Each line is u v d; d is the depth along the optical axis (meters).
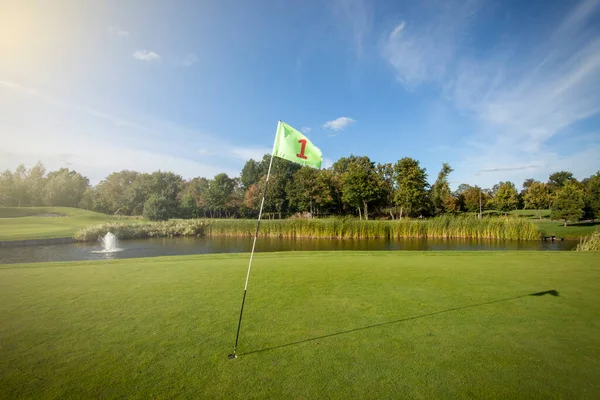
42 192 80.00
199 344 4.36
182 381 3.45
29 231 31.27
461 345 4.27
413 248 23.31
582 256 12.04
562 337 4.51
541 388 3.27
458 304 6.02
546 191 49.72
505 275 8.58
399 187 49.66
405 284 7.60
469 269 9.45
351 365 3.77
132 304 6.11
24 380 3.48
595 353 4.03
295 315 5.47
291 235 32.06
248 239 31.02
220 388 3.31
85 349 4.22
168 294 6.80
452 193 68.12
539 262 10.73
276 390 3.26
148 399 3.13
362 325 5.00
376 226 30.83
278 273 8.95
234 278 8.32
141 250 23.94
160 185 75.12
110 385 3.38
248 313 5.58
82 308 5.88
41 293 6.92
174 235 34.41
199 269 9.61
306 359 3.92
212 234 34.72
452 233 30.03
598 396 3.13
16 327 4.98
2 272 9.32
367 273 8.90
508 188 53.03
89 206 81.38
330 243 27.00
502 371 3.61
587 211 34.69
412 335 4.61
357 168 53.22
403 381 3.42
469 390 3.24
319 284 7.62
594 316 5.34
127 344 4.37
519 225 27.86
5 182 75.12
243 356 4.01
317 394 3.19
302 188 54.91
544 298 6.38
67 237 27.69
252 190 65.12
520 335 4.58
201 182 85.50
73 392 3.26
